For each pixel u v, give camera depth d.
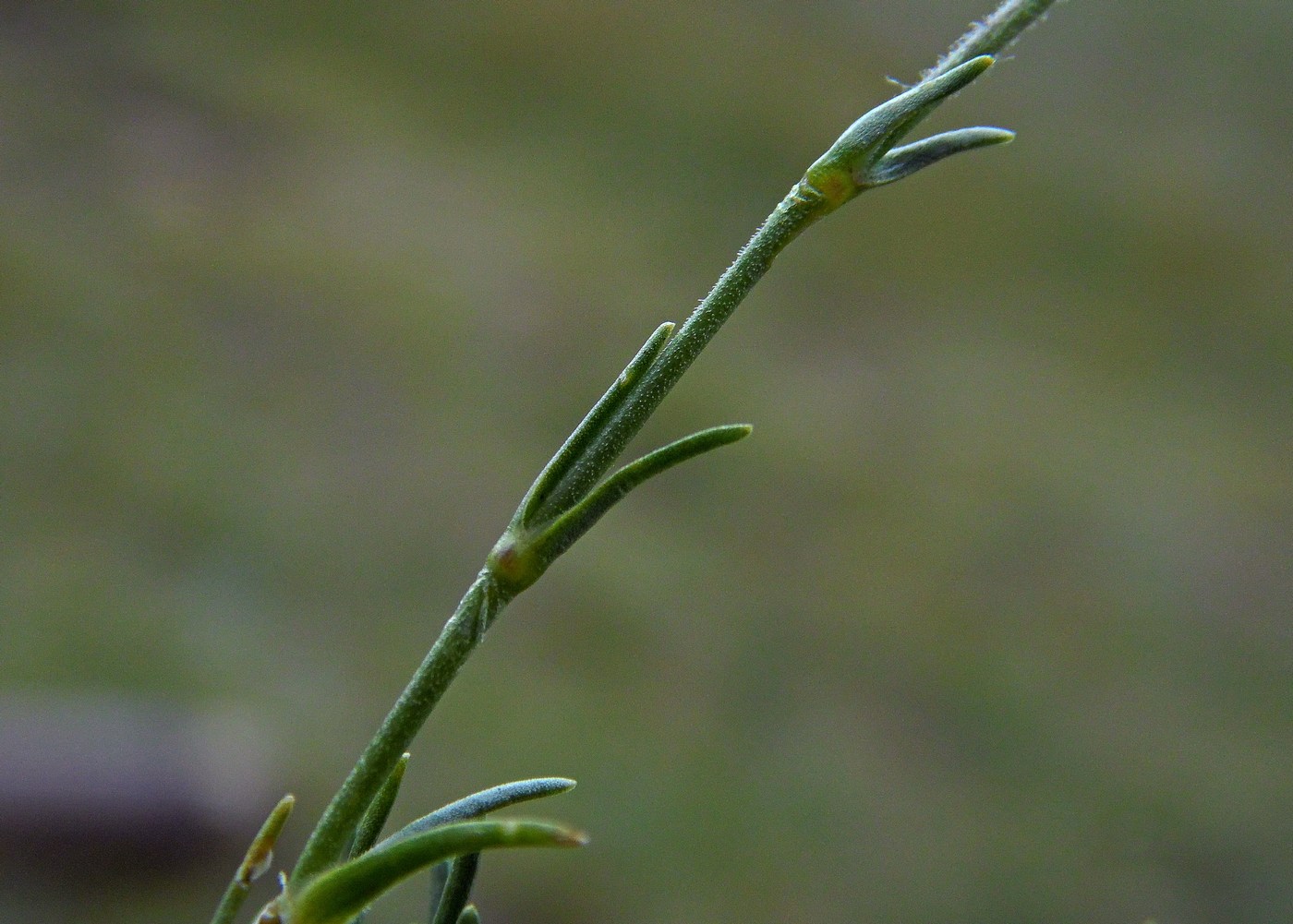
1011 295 0.97
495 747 0.60
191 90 0.94
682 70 1.10
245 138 0.91
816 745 0.64
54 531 0.63
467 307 0.84
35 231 0.78
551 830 0.11
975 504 0.79
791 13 1.16
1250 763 0.67
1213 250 1.02
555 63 1.08
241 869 0.12
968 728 0.67
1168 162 1.10
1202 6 1.19
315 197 0.89
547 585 0.69
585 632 0.67
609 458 0.12
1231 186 1.07
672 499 0.77
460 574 0.69
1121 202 1.05
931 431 0.84
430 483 0.73
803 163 1.04
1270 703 0.71
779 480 0.79
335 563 0.67
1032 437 0.85
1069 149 1.09
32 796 0.48
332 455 0.73
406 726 0.12
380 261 0.85
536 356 0.84
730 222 0.98
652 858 0.57
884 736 0.66
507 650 0.65
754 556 0.74
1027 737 0.67
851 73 1.14
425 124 1.00
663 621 0.69
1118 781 0.65
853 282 0.96
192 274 0.79
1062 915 0.58
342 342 0.80
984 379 0.89
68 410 0.68
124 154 0.85
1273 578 0.79
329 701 0.60
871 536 0.77
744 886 0.57
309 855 0.12
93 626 0.58
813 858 0.59
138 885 0.49
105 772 0.50
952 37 1.16
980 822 0.62
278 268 0.81
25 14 0.96
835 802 0.61
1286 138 1.13
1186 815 0.64
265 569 0.65
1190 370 0.93
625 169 1.01
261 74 0.99
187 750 0.52
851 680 0.68
